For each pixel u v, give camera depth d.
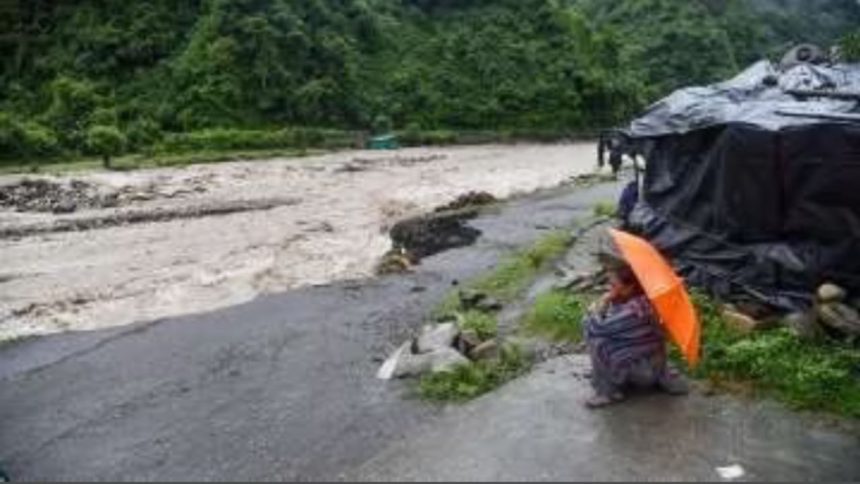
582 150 54.44
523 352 10.48
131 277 17.59
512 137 62.22
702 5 100.56
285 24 60.22
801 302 10.44
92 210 26.31
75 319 14.52
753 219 11.15
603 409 8.57
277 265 18.47
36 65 58.34
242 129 54.03
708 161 12.08
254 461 8.32
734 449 7.74
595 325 8.65
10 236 22.20
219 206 26.86
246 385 10.67
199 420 9.54
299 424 9.19
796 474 7.32
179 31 61.38
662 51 91.62
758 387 8.97
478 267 17.81
